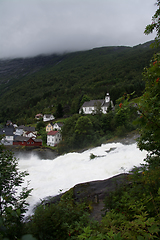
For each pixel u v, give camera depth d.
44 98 164.25
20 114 140.00
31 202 10.45
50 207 5.75
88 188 11.04
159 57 4.67
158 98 3.53
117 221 4.59
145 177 5.66
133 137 33.31
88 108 79.12
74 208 6.67
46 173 17.06
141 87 92.31
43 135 71.88
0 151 4.80
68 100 137.62
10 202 4.14
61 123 82.44
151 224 3.60
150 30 5.13
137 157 16.64
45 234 4.51
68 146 46.03
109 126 46.12
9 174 4.42
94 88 149.25
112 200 6.45
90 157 20.62
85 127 44.09
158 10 4.77
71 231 5.02
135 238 3.52
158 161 6.96
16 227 3.81
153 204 4.33
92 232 4.83
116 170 14.45
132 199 5.51
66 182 13.74
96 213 8.16
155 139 3.42
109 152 21.86
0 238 2.44
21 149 56.38
